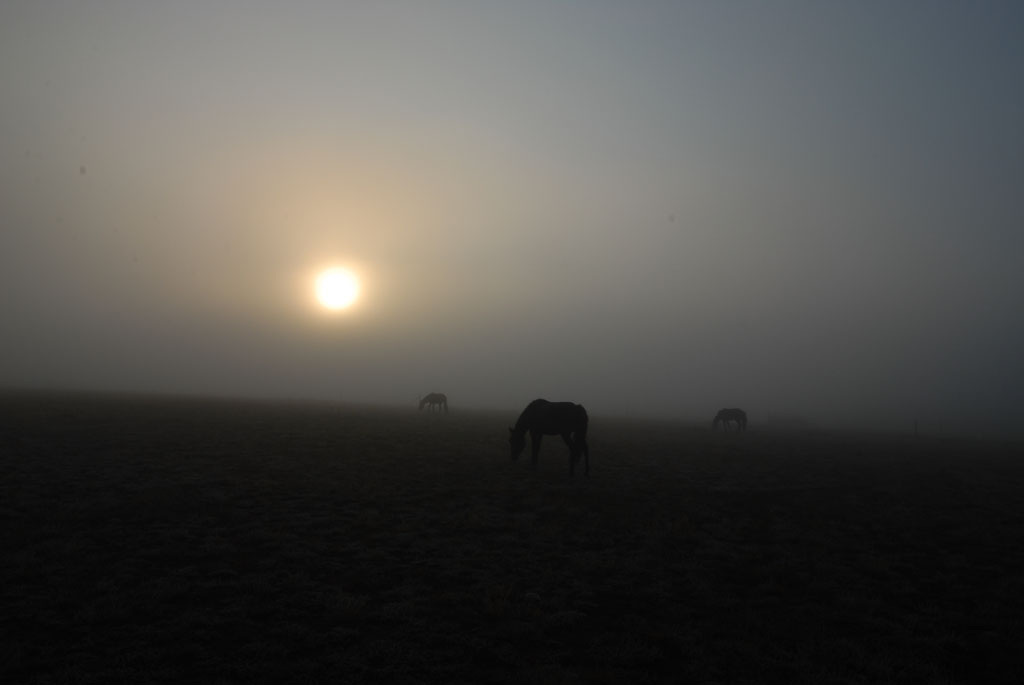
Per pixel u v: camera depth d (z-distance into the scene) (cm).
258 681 802
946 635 1034
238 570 1232
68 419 3053
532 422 2466
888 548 1578
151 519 1528
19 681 779
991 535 1695
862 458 3394
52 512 1516
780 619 1088
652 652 916
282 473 2119
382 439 3175
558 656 905
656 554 1443
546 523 1662
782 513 1923
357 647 910
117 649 874
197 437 2772
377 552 1357
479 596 1121
